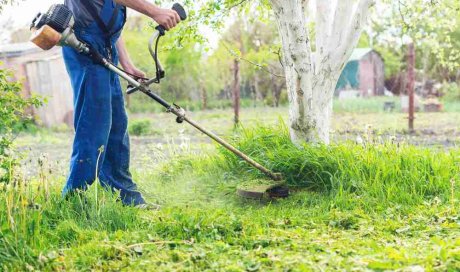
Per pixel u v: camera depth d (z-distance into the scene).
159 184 6.12
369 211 4.85
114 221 4.29
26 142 14.03
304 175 5.69
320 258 3.31
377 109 20.88
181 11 4.73
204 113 21.31
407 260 3.15
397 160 5.66
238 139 6.70
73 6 4.64
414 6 7.66
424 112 19.47
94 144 4.65
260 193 5.15
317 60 6.43
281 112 19.91
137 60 19.80
